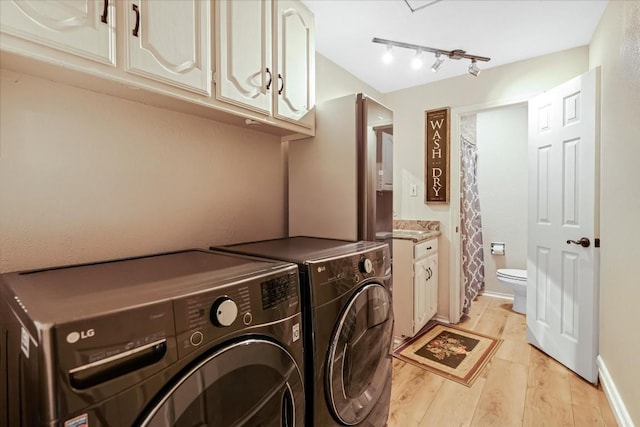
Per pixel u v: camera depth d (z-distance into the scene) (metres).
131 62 0.92
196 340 0.68
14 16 0.72
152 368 0.61
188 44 1.08
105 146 1.16
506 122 3.70
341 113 1.67
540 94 2.39
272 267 0.95
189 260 1.11
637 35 1.38
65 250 1.07
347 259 1.19
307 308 1.02
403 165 3.21
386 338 1.46
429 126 3.03
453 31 2.09
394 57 2.47
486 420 1.63
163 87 1.02
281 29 1.47
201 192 1.50
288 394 0.90
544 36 2.17
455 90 2.89
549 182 2.29
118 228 1.20
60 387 0.50
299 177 1.85
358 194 1.62
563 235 2.16
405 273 2.54
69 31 0.80
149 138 1.29
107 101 1.16
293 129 1.60
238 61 1.25
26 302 0.61
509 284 3.20
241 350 0.76
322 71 2.40
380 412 1.41
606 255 1.80
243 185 1.71
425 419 1.64
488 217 3.82
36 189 1.01
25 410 0.56
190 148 1.45
